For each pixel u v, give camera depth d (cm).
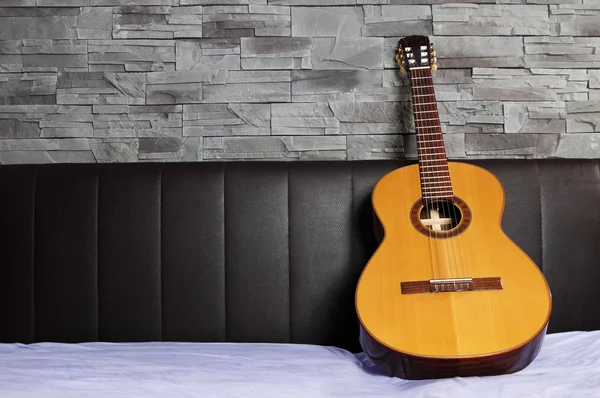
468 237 149
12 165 177
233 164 178
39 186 175
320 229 175
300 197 176
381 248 148
